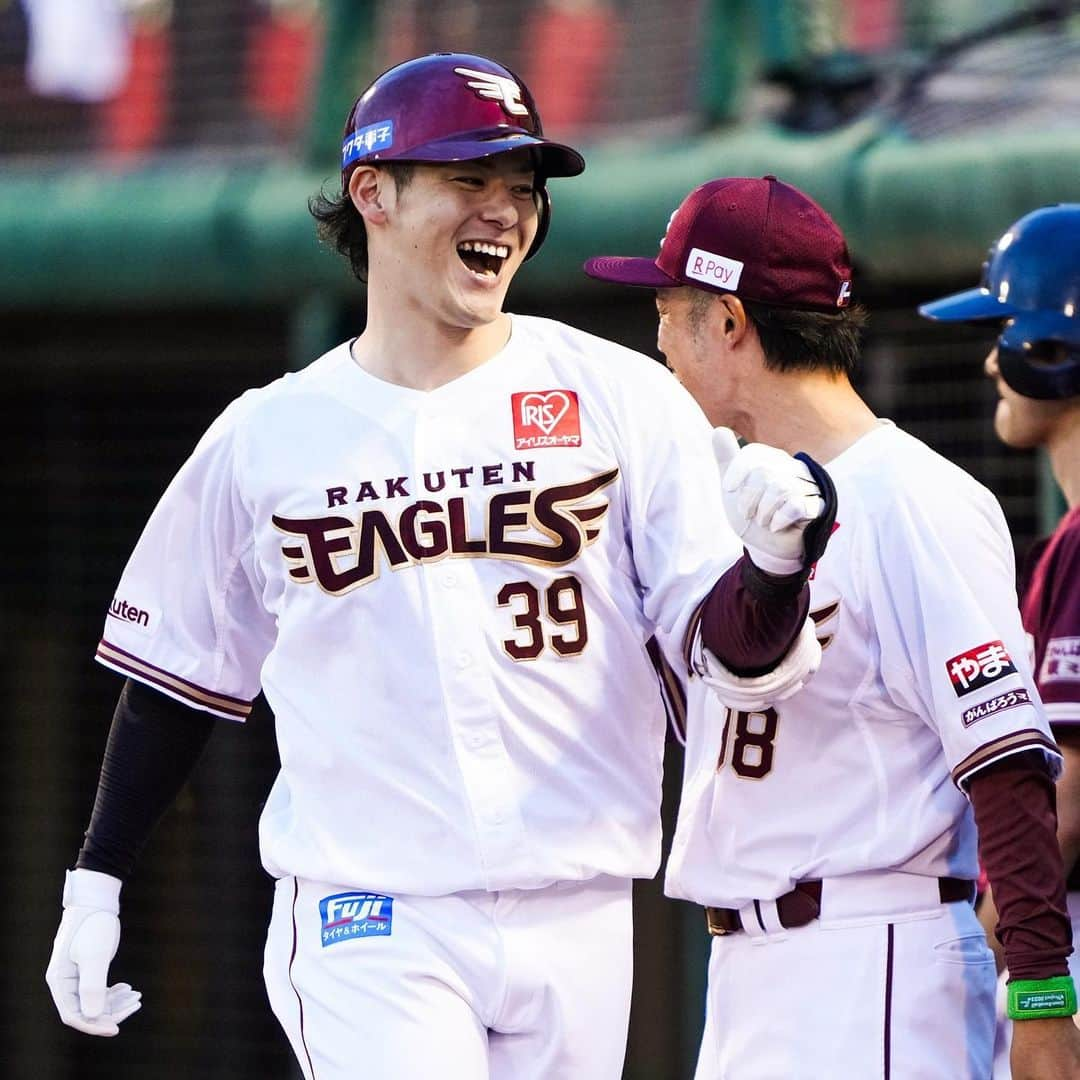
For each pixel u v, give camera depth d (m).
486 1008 9.42
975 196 16.44
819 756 9.61
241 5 21.59
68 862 23.97
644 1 20.38
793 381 9.94
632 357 9.75
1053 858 9.16
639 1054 20.94
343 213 10.07
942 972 9.48
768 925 9.66
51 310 20.78
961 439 18.41
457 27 21.17
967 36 17.86
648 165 17.97
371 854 9.43
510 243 9.52
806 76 18.27
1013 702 9.20
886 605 9.46
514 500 9.40
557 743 9.41
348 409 9.65
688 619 9.27
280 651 9.69
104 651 10.52
